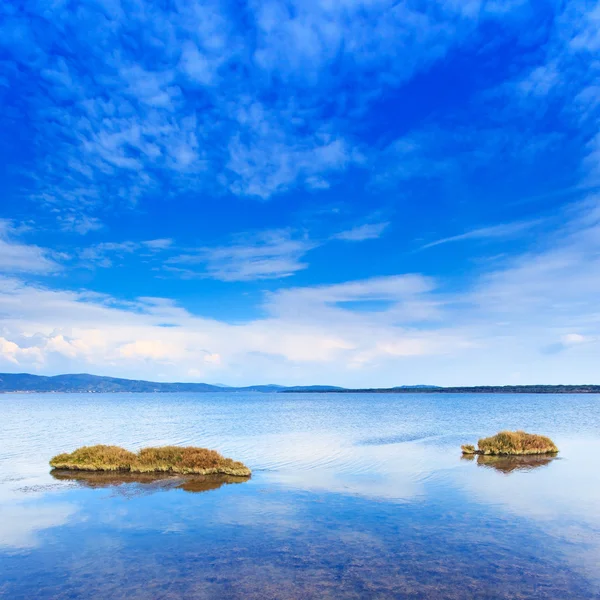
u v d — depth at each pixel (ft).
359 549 43.19
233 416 279.08
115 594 33.94
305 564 39.58
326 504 59.82
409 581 36.01
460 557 40.96
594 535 46.62
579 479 75.25
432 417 256.11
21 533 47.85
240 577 36.91
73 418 254.27
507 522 51.34
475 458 99.25
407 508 57.62
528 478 76.18
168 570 38.32
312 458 100.01
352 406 440.04
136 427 193.16
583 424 197.67
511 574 37.17
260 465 91.50
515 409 350.02
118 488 69.56
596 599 32.76
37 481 74.95
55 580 36.37
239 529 49.24
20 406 430.20
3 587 35.14
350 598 33.19
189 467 82.02
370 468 86.63
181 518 53.42
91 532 48.24
